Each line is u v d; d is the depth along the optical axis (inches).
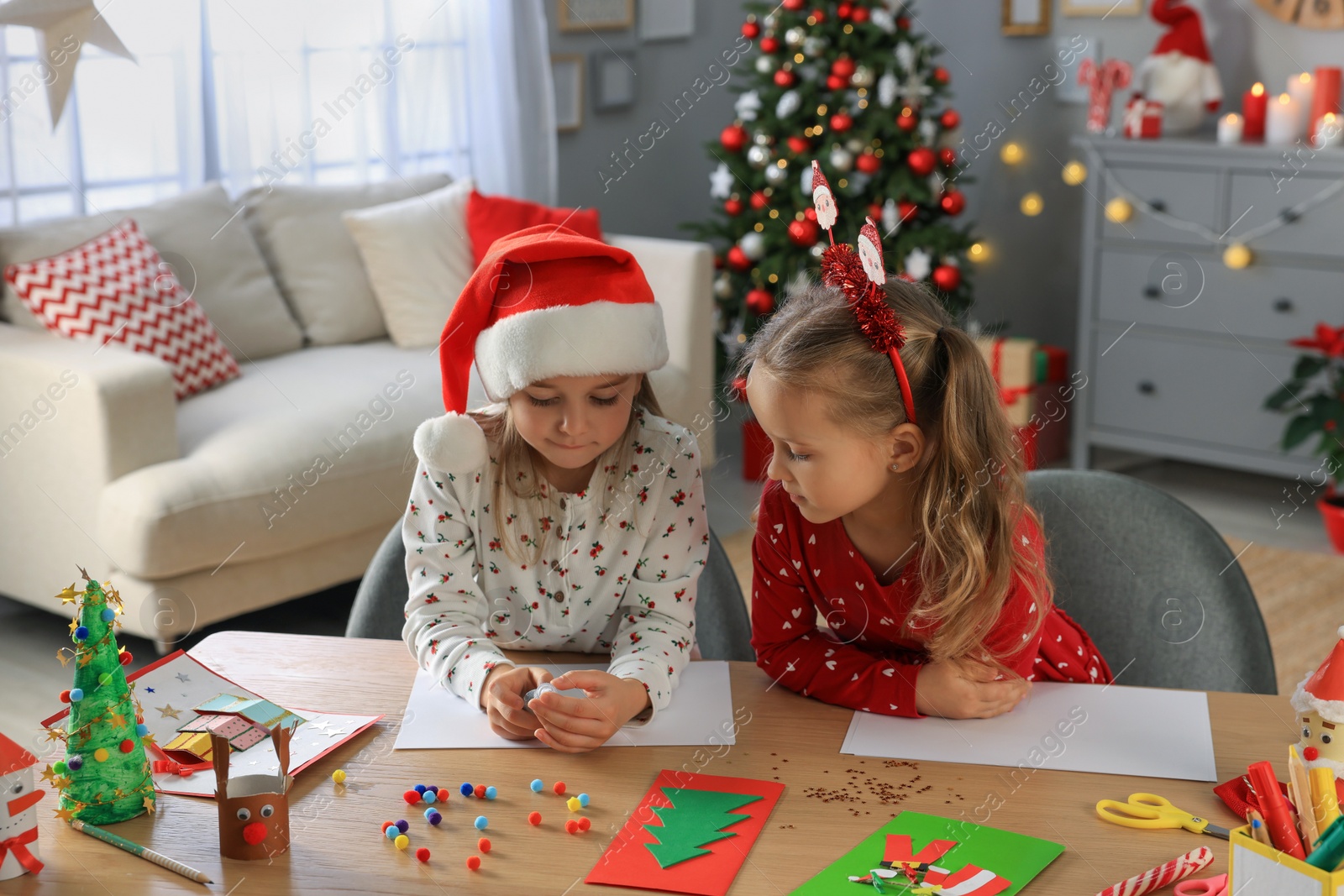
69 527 96.3
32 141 117.0
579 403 46.3
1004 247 182.4
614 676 41.6
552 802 35.6
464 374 49.9
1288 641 105.1
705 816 34.4
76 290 104.6
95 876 31.8
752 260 152.6
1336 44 145.1
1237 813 34.2
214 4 129.6
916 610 43.6
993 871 31.4
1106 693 42.6
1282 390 134.7
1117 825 33.8
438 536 48.4
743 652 54.0
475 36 151.9
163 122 127.2
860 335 40.6
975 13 178.9
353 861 32.5
